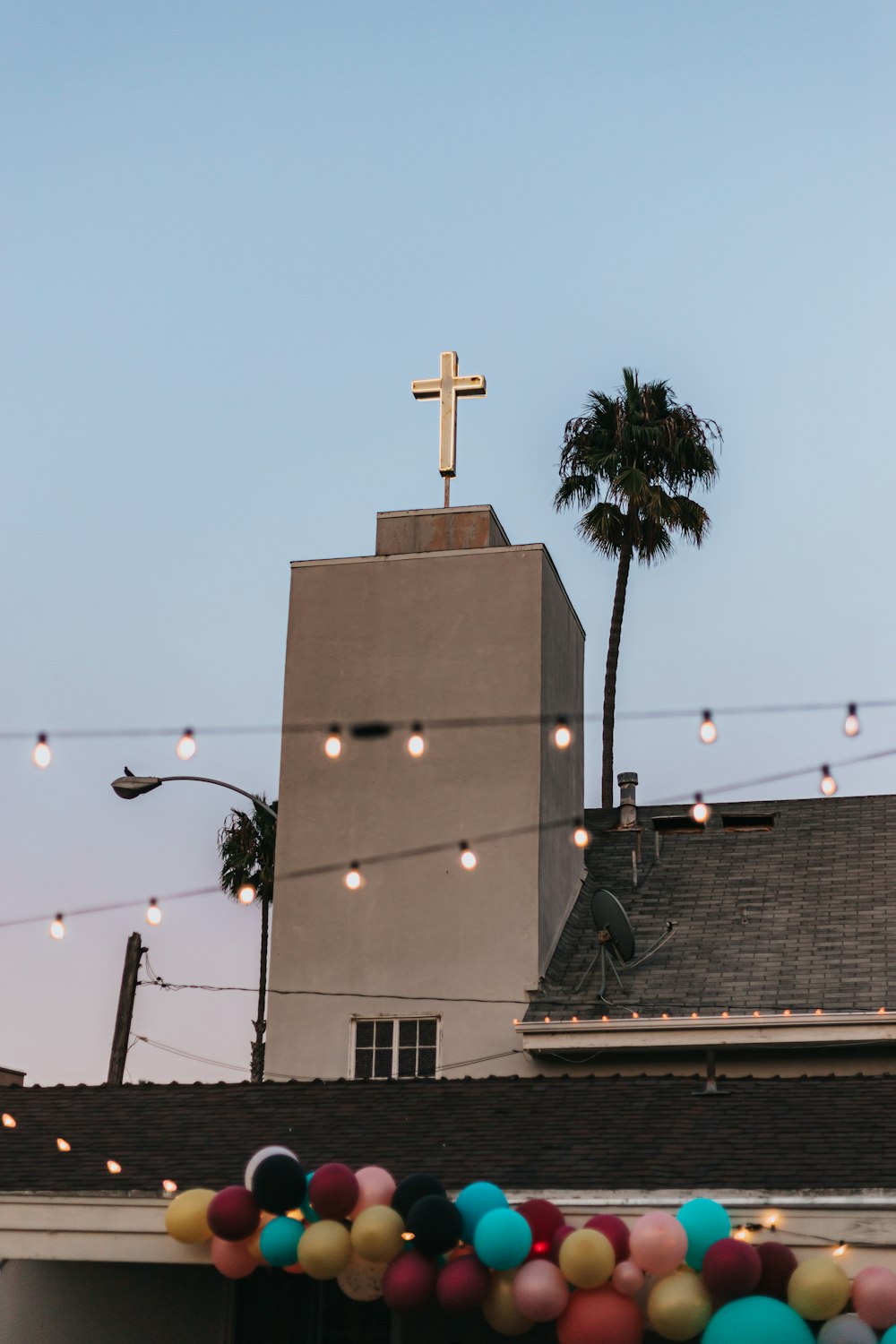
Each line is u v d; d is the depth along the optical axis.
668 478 40.50
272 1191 12.46
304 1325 14.95
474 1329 14.58
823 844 24.92
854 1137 13.47
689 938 22.88
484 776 23.73
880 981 20.97
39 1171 14.49
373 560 25.28
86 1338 15.06
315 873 22.05
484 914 22.98
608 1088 15.75
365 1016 22.88
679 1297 11.51
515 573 24.70
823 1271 11.45
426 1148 14.25
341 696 24.66
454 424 26.89
